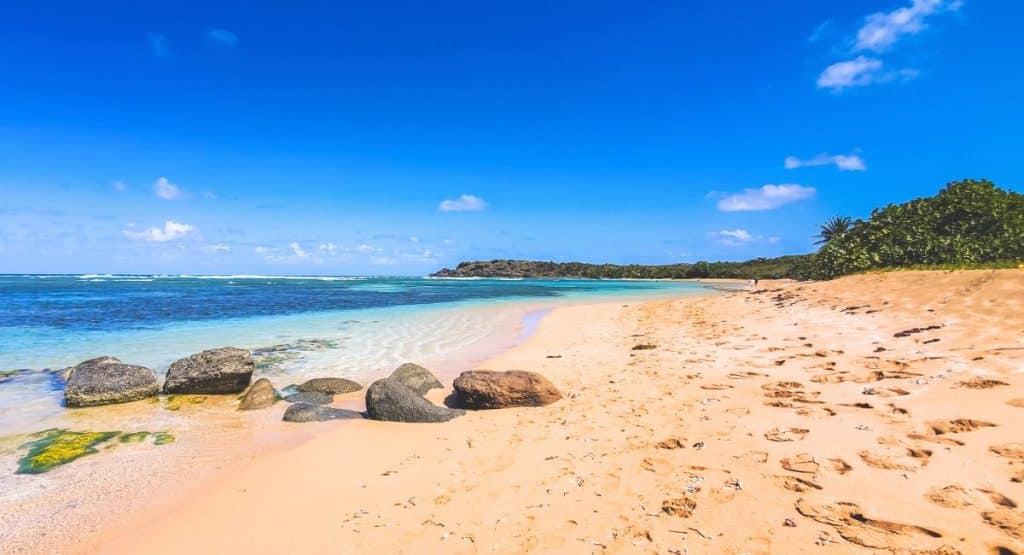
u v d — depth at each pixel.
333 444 7.65
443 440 7.54
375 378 12.40
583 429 7.44
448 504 5.38
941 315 11.77
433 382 10.96
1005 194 25.95
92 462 7.18
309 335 19.22
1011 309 10.80
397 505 5.45
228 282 85.50
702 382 9.45
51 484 6.45
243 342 17.41
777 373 9.47
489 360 14.09
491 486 5.74
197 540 5.01
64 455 7.41
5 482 6.52
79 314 25.73
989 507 4.14
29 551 4.94
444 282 105.75
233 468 6.89
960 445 5.28
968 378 7.27
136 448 7.74
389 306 33.31
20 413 9.55
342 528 5.04
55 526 5.41
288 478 6.42
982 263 20.83
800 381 8.69
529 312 29.03
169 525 5.36
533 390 9.06
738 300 25.23
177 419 9.23
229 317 25.39
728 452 5.95
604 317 25.14
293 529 5.10
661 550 4.17
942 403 6.51
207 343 17.02
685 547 4.18
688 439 6.53
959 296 13.07
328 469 6.66
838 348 10.90
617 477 5.64
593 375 11.13
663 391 9.09
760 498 4.79
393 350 16.09
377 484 6.06
